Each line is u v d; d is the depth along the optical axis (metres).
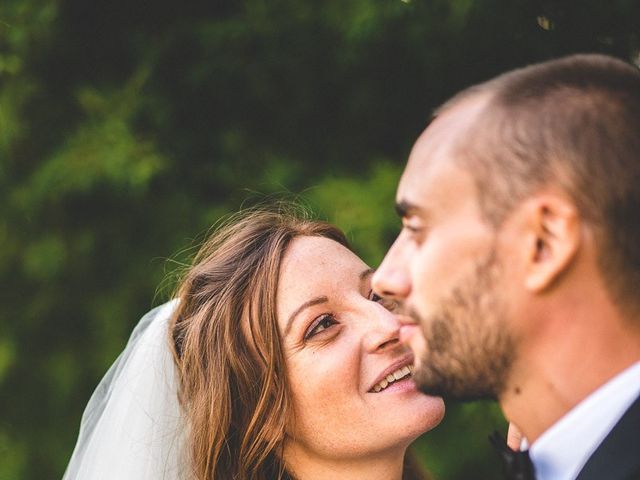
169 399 2.58
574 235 1.34
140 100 4.88
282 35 4.73
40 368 4.96
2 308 5.03
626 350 1.37
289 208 2.87
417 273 1.47
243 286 2.50
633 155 1.34
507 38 4.33
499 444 1.48
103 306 4.89
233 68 4.78
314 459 2.47
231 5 5.01
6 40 4.91
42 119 4.98
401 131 4.87
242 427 2.51
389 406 2.38
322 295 2.43
